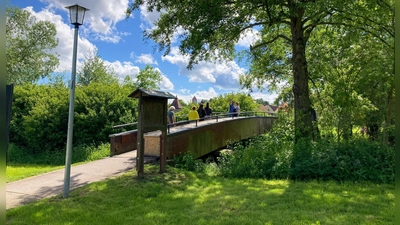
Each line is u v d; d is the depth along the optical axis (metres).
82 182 7.14
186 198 6.04
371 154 8.09
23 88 19.77
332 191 6.54
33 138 15.80
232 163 9.47
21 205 5.48
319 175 7.87
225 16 10.08
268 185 7.21
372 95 14.93
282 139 10.70
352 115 12.98
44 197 6.03
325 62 13.62
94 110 15.61
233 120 16.72
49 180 7.53
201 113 17.69
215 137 14.37
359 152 8.16
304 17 13.27
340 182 7.44
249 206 5.41
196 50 10.87
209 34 9.92
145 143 10.45
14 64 35.94
